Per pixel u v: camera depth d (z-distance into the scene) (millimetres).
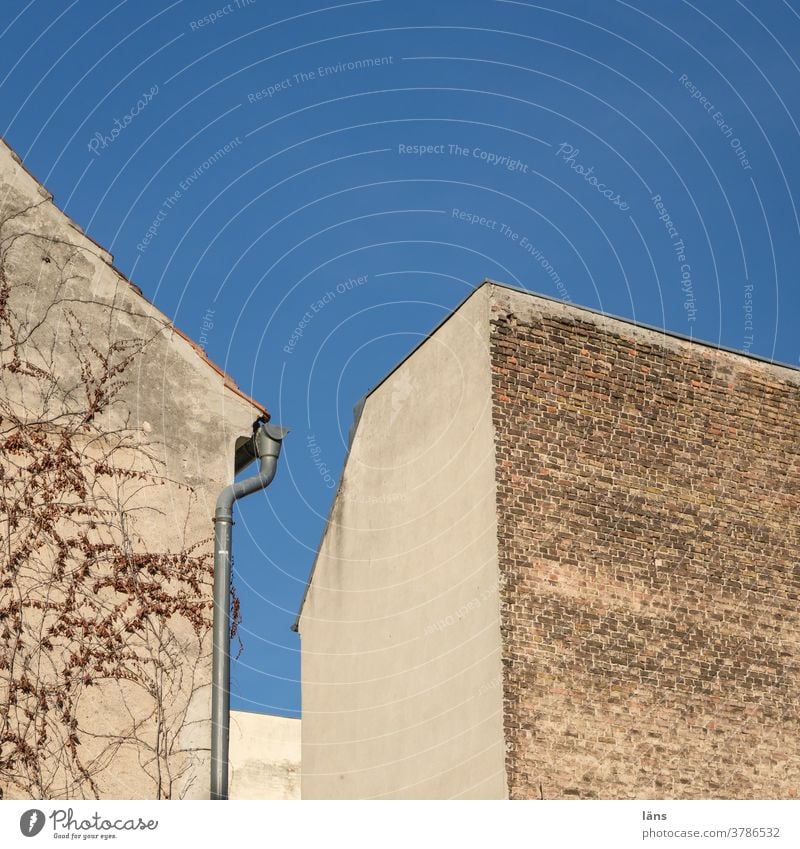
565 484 18922
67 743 13562
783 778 18562
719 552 19469
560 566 18453
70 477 14570
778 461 20469
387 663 20547
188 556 14828
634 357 20062
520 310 19734
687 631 18828
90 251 15656
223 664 13422
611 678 18109
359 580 21875
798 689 19188
